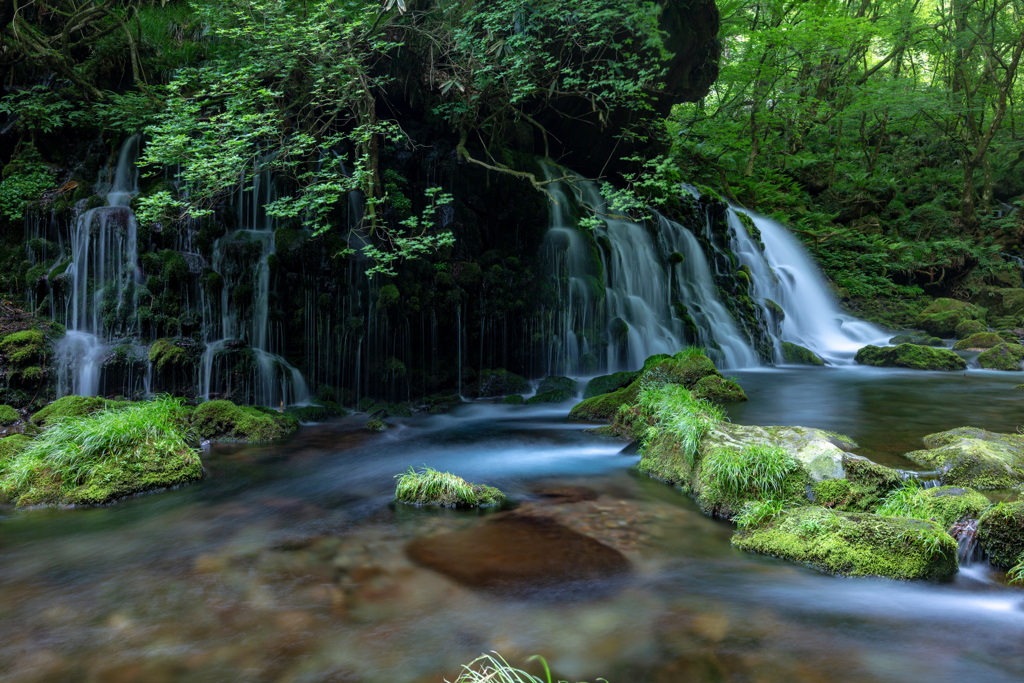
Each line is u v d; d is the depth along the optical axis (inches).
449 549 207.5
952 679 135.7
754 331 682.8
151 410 305.7
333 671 141.4
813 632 155.9
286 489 270.1
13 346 366.6
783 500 224.5
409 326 469.4
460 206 513.7
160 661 145.9
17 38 441.7
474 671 137.6
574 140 652.1
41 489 250.8
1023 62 1310.3
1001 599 171.0
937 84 1353.3
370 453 328.2
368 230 465.1
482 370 500.4
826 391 494.9
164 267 410.0
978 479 242.4
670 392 351.3
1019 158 1205.1
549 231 553.9
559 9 490.9
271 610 168.9
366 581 185.5
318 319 437.7
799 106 1048.8
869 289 941.2
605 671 140.6
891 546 186.4
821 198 1088.2
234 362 404.5
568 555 202.5
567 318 546.0
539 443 348.2
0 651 149.9
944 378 571.5
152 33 520.7
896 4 1198.3
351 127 502.0
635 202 517.0
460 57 490.6
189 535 220.2
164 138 366.9
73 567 195.6
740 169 1061.8
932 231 1074.1
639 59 590.2
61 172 463.2
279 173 458.6
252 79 417.4
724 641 152.3
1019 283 991.0
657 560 198.7
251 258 423.8
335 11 417.4
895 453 290.4
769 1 940.0
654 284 631.8
